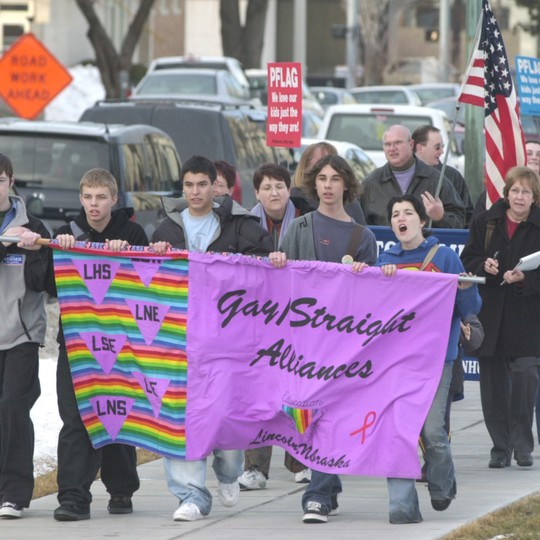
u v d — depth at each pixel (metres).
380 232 20.27
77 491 14.98
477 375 20.14
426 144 22.72
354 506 15.55
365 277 14.64
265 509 15.55
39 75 37.34
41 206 25.84
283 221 17.56
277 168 17.42
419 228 15.17
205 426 14.84
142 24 64.12
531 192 17.84
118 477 15.30
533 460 18.31
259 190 17.53
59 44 84.69
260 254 15.38
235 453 15.26
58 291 15.13
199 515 14.88
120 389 15.10
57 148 28.41
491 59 20.50
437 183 20.27
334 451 14.62
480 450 19.17
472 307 14.70
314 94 69.88
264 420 14.86
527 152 23.03
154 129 31.09
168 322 14.94
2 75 37.34
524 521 14.22
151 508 15.71
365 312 14.66
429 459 14.66
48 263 15.20
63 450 15.03
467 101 20.47
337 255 15.54
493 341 17.89
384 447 14.51
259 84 69.06
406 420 14.43
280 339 14.84
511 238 18.02
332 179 15.54
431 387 14.53
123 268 15.05
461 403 23.05
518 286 17.88
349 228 15.64
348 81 93.38
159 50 108.62
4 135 28.48
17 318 15.07
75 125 28.94
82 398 15.09
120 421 15.12
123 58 64.12
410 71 117.50
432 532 13.91
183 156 36.06
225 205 15.51
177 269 14.91
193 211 15.48
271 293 14.85
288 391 14.78
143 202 28.91
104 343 15.10
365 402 14.65
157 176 30.31
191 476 15.00
